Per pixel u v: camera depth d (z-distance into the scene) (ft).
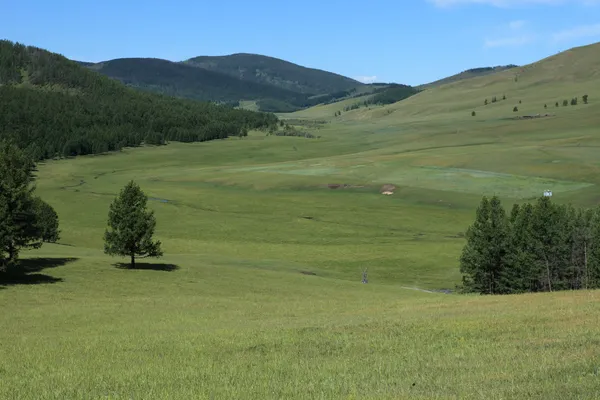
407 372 63.00
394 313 120.47
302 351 78.89
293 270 263.29
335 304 158.92
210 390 57.88
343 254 319.88
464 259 251.39
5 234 190.90
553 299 124.16
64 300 160.76
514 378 56.08
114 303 157.28
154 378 65.21
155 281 198.70
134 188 224.94
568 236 252.83
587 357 62.18
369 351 76.64
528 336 79.05
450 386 55.11
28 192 206.80
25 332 112.16
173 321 124.67
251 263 268.82
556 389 50.24
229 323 118.73
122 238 220.02
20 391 60.85
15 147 215.92
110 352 84.17
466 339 80.53
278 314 135.95
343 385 57.82
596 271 246.47
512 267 245.24
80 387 61.87
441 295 195.93
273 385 59.47
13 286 176.86
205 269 228.63
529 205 264.72
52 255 242.58
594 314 93.35
